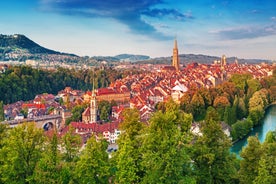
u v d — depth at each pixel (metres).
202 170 60.69
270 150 76.19
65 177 60.78
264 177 65.00
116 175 59.22
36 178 58.19
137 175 58.78
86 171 60.47
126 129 60.81
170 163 54.16
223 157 61.69
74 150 69.81
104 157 65.44
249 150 72.44
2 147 63.75
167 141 54.62
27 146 60.72
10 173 58.28
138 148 59.06
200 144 62.09
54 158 61.88
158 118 57.62
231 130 181.75
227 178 60.88
